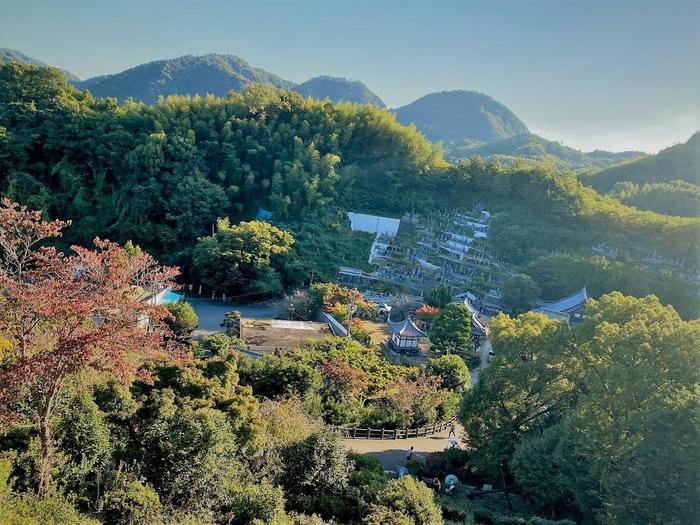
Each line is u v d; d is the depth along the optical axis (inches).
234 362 1077.1
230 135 3988.7
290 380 1374.3
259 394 1337.4
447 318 2267.5
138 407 806.5
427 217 4010.8
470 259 3467.0
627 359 973.2
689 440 767.7
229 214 3676.2
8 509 554.6
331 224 3646.7
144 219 3358.8
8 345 665.6
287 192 3725.4
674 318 1040.8
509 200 4057.6
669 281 2738.7
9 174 3440.0
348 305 2449.6
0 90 3882.9
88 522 603.2
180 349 920.3
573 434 966.4
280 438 948.0
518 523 933.8
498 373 1221.1
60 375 644.7
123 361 690.2
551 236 3585.1
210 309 2741.1
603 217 3631.9
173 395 851.4
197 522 698.2
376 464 1089.4
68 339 644.7
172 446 758.5
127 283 770.2
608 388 976.9
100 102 4128.9
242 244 2950.3
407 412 1528.1
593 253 3454.7
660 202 4362.7
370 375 1674.5
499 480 1250.0
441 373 1787.6
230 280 2859.3
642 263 3324.3
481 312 2925.7
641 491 780.0
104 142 3659.0
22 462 660.1
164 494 740.0
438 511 784.9
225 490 777.6
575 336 1147.3
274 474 893.2
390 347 2319.1
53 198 3430.1
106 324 696.4
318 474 908.6
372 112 4534.9
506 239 3511.3
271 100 4443.9
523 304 2888.8
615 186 5142.7
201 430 772.0
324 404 1424.7
